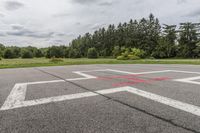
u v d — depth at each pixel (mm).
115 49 76500
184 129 2027
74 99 3436
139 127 2094
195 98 3391
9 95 3846
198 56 60062
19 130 2051
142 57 62594
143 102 3154
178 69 10211
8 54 85500
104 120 2324
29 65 18719
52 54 94625
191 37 63469
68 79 6375
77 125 2176
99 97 3578
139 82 5492
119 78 6512
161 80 5859
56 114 2574
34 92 4117
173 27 70062
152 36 73938
